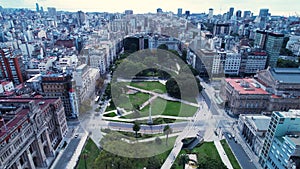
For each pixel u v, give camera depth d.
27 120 102.12
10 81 195.12
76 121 154.12
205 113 160.12
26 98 133.75
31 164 105.00
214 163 94.69
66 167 109.88
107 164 82.88
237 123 153.62
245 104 160.75
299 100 151.62
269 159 108.50
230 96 172.50
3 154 84.88
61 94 153.25
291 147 92.81
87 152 117.19
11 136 90.38
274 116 105.81
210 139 132.00
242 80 187.12
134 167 86.25
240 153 121.88
